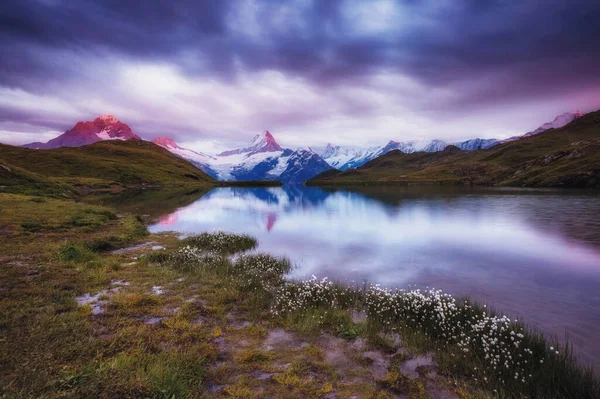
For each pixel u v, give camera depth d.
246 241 26.03
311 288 13.40
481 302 13.37
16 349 7.41
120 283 13.83
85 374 6.43
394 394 6.92
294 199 89.25
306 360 8.16
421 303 11.34
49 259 16.33
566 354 8.21
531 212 46.91
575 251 23.20
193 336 9.11
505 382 7.49
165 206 62.84
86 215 33.41
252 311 11.37
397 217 44.66
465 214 46.44
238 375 7.36
